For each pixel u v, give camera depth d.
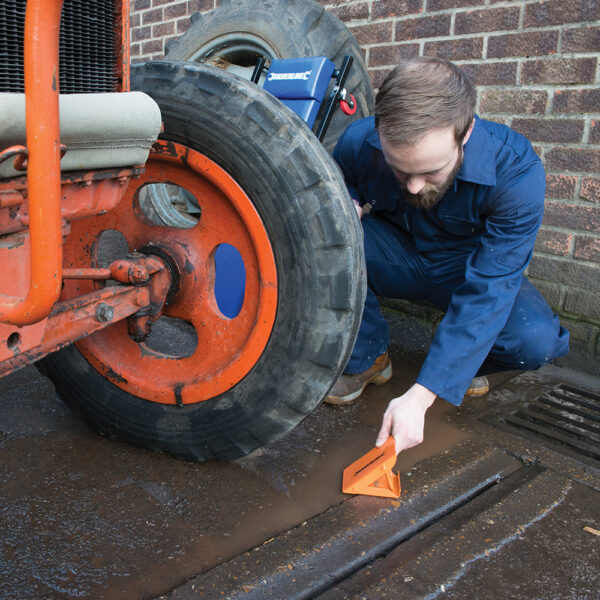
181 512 1.34
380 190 1.78
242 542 1.25
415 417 1.33
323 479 1.49
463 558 1.19
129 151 1.14
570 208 2.09
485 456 1.59
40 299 0.83
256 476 1.49
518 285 1.45
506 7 2.12
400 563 1.19
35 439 1.63
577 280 2.11
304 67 2.06
